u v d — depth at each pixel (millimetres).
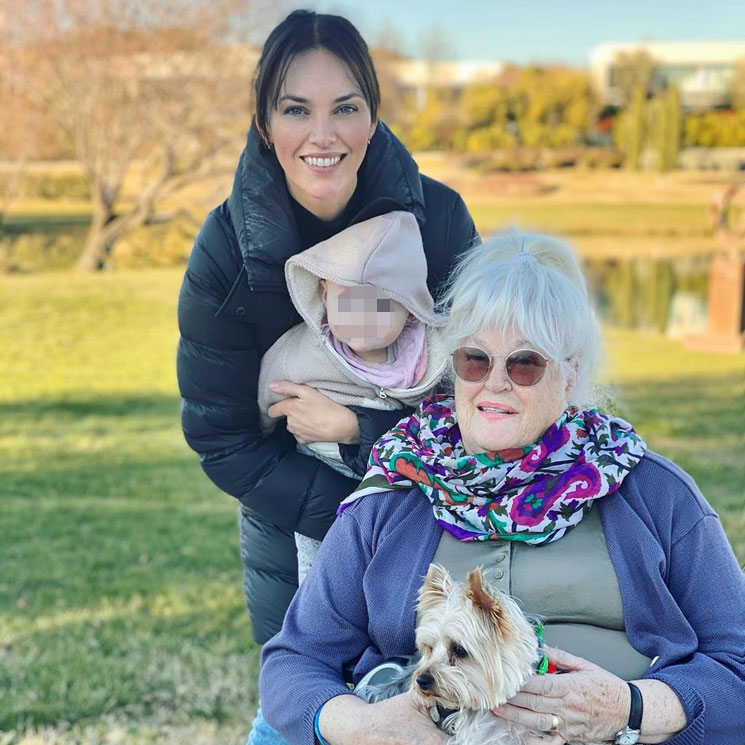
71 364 14156
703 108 32625
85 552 6652
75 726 4109
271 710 2201
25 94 24703
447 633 1895
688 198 29844
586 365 2230
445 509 2188
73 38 23844
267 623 2820
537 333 2105
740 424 10078
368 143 2504
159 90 24172
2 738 4004
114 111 24547
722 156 31828
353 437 2523
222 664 4777
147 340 15984
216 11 24141
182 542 6863
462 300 2178
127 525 7254
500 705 1937
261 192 2443
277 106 2379
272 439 2709
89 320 17406
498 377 2125
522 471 2133
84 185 31375
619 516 2145
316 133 2352
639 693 1990
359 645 2285
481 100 31797
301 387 2535
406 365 2488
